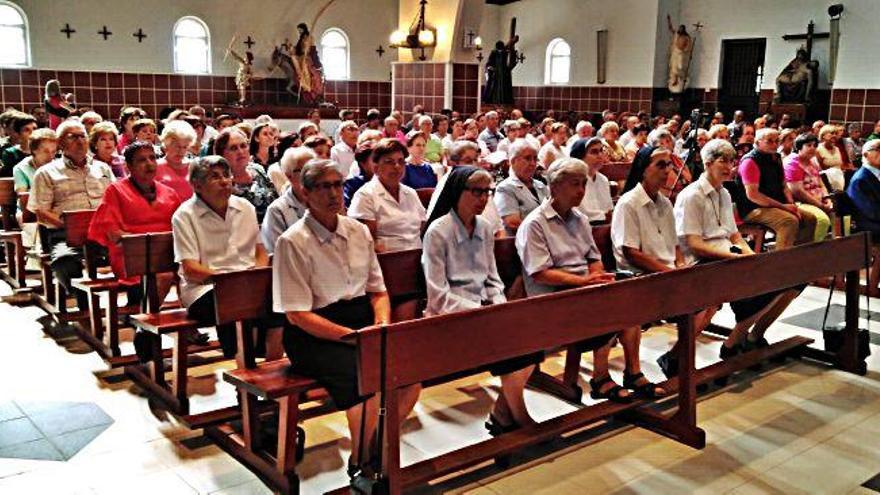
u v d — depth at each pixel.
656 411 3.99
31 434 3.66
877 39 13.51
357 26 16.95
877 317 5.98
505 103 16.47
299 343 3.23
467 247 3.69
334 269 3.30
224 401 4.12
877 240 6.43
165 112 13.82
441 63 14.38
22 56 13.70
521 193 5.09
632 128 10.62
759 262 4.14
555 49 18.39
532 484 3.33
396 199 4.66
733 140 11.20
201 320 3.81
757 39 15.27
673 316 3.68
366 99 17.34
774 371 4.80
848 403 4.30
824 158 9.05
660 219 4.39
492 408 4.14
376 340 2.67
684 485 3.34
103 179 5.65
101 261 5.23
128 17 14.46
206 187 3.99
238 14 15.50
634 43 16.62
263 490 3.21
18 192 5.91
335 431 3.80
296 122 15.07
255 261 4.21
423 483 3.21
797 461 3.58
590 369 4.79
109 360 4.38
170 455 3.50
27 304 5.80
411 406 3.28
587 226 4.17
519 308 3.06
